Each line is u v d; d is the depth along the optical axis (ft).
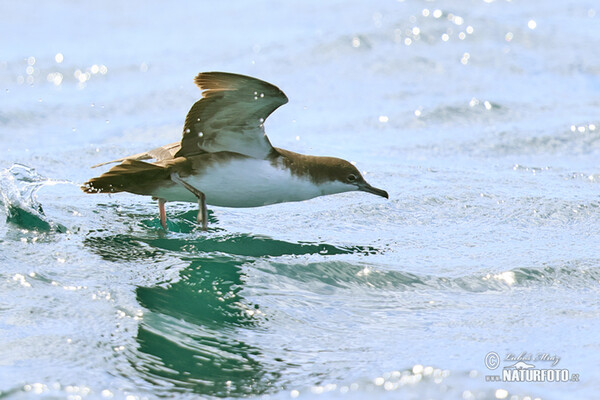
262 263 41.47
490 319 35.91
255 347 32.91
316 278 40.14
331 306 37.24
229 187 44.29
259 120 41.39
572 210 51.03
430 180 57.52
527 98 79.56
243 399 28.96
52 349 31.22
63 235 43.21
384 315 36.42
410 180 57.41
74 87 83.41
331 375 30.66
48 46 97.35
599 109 76.02
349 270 41.06
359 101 79.71
